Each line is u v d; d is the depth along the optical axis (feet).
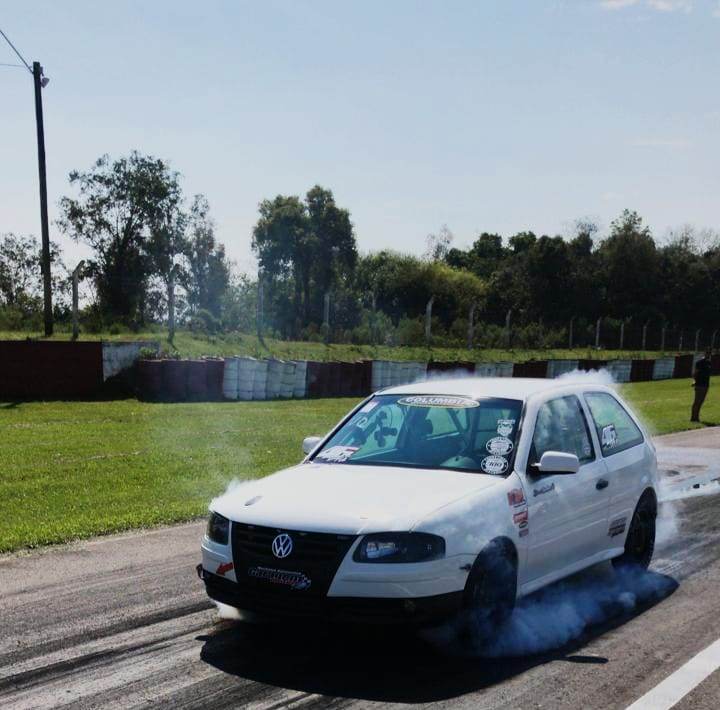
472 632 17.15
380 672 16.26
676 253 287.69
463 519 17.07
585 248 274.98
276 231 178.50
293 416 62.18
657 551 26.76
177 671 16.31
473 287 237.66
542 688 15.51
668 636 18.47
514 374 107.55
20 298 134.31
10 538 26.45
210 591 17.76
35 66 90.22
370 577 16.10
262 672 16.26
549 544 19.62
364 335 116.78
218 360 73.36
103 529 28.09
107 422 55.21
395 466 19.81
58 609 20.11
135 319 100.22
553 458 19.19
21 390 66.44
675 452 51.83
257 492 18.58
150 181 138.41
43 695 15.19
